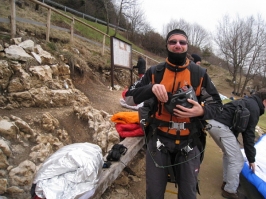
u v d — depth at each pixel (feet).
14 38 14.88
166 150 5.76
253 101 8.96
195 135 5.76
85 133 12.07
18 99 11.98
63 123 11.93
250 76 87.40
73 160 5.54
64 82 15.93
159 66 5.89
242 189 10.21
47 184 5.03
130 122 11.19
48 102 13.12
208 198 9.29
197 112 5.13
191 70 5.64
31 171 8.42
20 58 13.19
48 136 10.54
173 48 5.46
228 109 9.30
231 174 9.10
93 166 5.65
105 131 12.03
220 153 14.33
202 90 5.70
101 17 91.09
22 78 12.49
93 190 5.49
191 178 5.71
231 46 88.22
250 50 83.30
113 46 23.71
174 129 5.74
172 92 5.68
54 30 25.00
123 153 8.63
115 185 8.93
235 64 88.02
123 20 107.76
